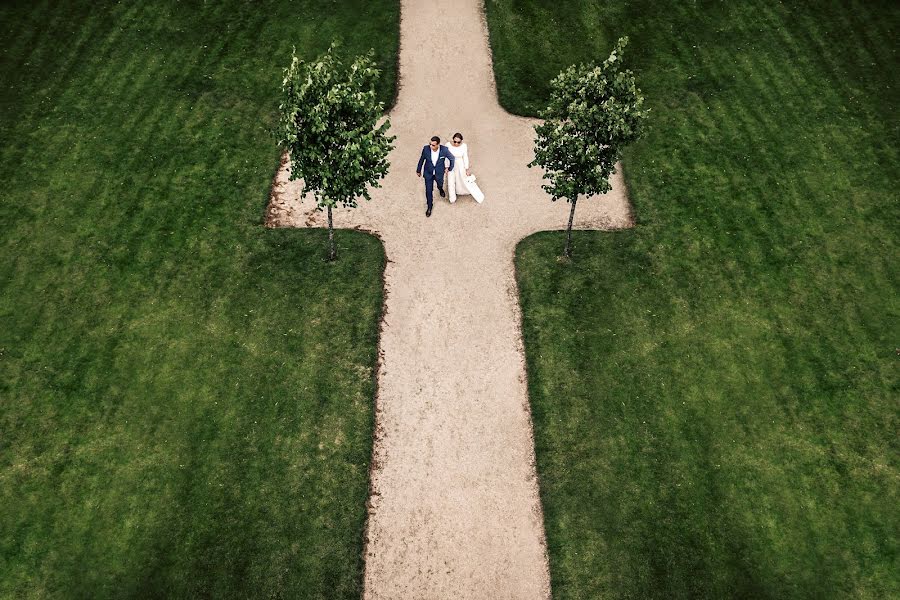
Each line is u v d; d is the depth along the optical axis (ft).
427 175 63.00
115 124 70.85
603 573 45.21
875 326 56.90
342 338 56.18
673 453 50.31
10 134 69.26
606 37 81.97
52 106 72.08
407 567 45.68
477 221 65.21
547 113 54.85
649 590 44.47
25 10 82.33
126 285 58.54
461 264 61.72
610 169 54.70
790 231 63.31
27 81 74.43
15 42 78.43
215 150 69.10
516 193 67.56
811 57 79.10
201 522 46.57
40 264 59.57
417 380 54.34
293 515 47.16
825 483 48.85
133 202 64.28
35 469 48.44
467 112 74.90
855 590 44.27
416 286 60.03
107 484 47.93
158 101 73.26
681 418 52.08
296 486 48.42
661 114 73.36
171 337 55.57
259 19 83.35
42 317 56.24
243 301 58.03
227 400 52.29
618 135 52.65
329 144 52.11
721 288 59.52
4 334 55.11
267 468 49.14
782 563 45.39
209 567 44.80
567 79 53.67
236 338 55.72
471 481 49.37
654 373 54.49
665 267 61.00
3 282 58.23
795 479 49.06
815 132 71.41
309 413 51.96
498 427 52.03
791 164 68.64
